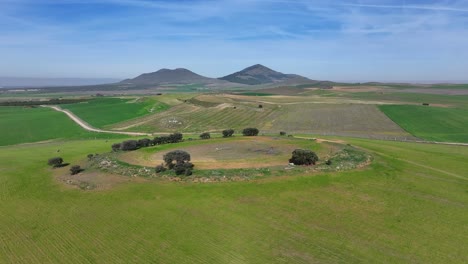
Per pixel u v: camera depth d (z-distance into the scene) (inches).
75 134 3774.6
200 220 1235.2
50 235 1158.3
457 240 1050.7
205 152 2267.5
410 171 1788.9
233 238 1091.3
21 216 1333.7
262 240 1072.8
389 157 2091.5
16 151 2684.5
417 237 1072.8
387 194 1459.2
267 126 3969.0
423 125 3668.8
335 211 1286.9
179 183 1649.9
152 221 1240.8
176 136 2694.4
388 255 967.6
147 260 971.9
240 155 2153.1
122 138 3462.1
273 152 2218.3
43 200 1512.1
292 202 1382.9
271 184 1589.6
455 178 1681.8
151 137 3476.9
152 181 1701.5
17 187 1704.0
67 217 1310.3
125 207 1386.6
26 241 1119.6
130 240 1100.5
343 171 1764.3
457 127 3501.5
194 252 1008.2
